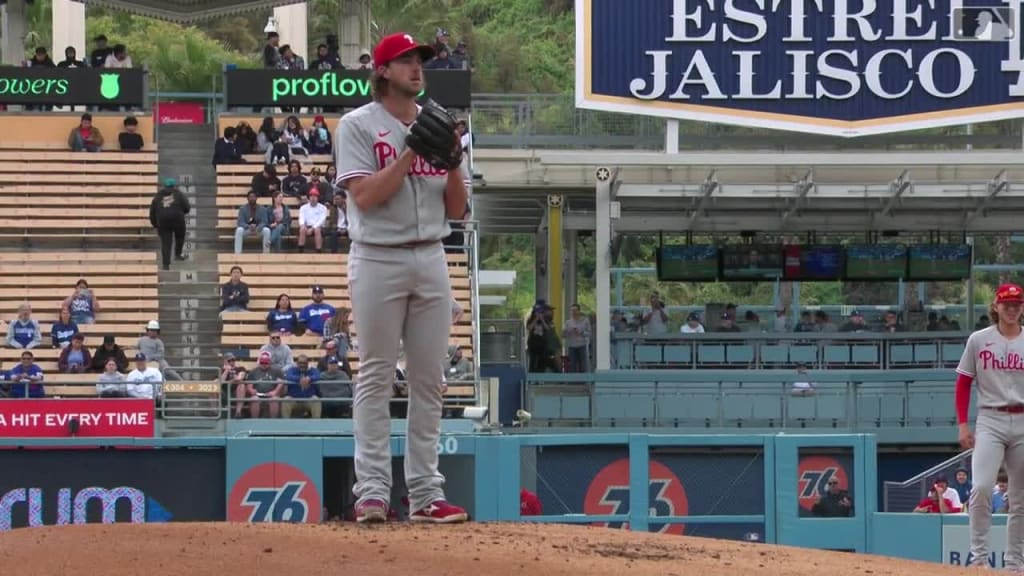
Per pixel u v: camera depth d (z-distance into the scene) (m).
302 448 55.53
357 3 105.12
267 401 68.44
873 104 92.06
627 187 91.62
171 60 163.38
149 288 83.12
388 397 23.22
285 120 94.50
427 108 21.89
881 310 110.88
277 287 83.25
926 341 92.75
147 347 74.31
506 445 52.22
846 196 90.38
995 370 32.66
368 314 22.77
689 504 52.91
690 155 92.19
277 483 55.47
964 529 49.88
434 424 23.50
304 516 55.44
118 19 184.00
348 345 75.62
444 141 21.88
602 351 91.69
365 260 22.72
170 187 84.81
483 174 93.50
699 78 92.00
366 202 22.33
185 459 55.47
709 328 99.06
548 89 186.50
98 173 92.31
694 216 98.06
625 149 96.62
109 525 21.41
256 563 18.61
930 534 50.16
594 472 52.81
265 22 198.00
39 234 90.06
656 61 91.94
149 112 94.50
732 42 92.00
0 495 55.06
